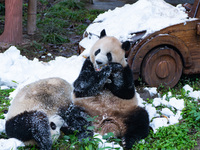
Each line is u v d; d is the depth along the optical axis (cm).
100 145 535
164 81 793
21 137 518
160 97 755
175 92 788
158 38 751
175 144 564
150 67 766
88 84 536
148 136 588
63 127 562
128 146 549
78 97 554
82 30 1443
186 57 794
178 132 589
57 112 541
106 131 554
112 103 551
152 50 766
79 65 765
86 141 521
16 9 1120
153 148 550
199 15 810
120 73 521
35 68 889
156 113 674
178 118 655
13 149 516
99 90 549
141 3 844
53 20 1521
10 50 941
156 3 852
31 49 1154
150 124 626
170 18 802
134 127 555
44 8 1753
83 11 1730
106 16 930
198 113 634
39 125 500
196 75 881
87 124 555
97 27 860
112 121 556
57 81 573
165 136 587
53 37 1276
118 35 772
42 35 1280
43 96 533
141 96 742
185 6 908
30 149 540
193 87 809
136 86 791
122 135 562
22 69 866
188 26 777
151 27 772
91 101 554
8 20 1127
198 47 804
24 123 505
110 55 512
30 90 544
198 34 777
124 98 542
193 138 581
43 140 501
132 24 791
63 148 548
